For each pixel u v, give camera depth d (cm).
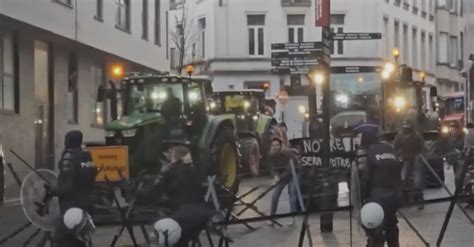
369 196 995
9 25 2058
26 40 2236
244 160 2552
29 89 2253
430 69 5738
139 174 1722
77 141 984
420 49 5541
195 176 923
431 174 1858
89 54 2689
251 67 4728
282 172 1473
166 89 1886
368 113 2416
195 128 1859
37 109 2331
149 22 3106
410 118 2045
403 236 1285
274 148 1502
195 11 4919
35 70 2325
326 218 1345
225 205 1295
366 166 992
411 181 1661
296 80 2244
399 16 5150
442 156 1828
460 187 1238
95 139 2733
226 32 4766
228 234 1334
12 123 2139
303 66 2019
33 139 2269
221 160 1869
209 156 1838
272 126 2875
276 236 1353
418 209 1622
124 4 2853
